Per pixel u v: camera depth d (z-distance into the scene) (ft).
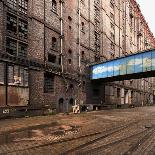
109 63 106.01
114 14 157.99
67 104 94.38
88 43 117.39
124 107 149.48
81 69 108.47
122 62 100.53
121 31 172.55
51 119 63.87
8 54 65.16
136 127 47.09
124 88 160.66
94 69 112.78
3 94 62.59
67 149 27.68
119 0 170.30
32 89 74.49
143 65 92.58
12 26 69.46
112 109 126.62
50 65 85.40
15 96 66.74
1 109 60.75
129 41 191.62
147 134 38.04
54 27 90.27
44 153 26.05
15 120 59.98
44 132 40.63
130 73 96.53
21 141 32.65
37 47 78.95
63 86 92.68
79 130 43.04
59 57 92.84
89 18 119.44
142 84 210.79
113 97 138.92
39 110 75.61
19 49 71.46
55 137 35.63
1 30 63.57
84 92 108.99
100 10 134.72
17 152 26.58
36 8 79.87
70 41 101.14
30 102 73.15
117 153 25.71
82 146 29.22
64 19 97.81
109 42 146.30
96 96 119.96
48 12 86.89
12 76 66.39
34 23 78.43
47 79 84.48
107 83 129.90
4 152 26.61
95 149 27.58
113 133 39.11
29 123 53.88
